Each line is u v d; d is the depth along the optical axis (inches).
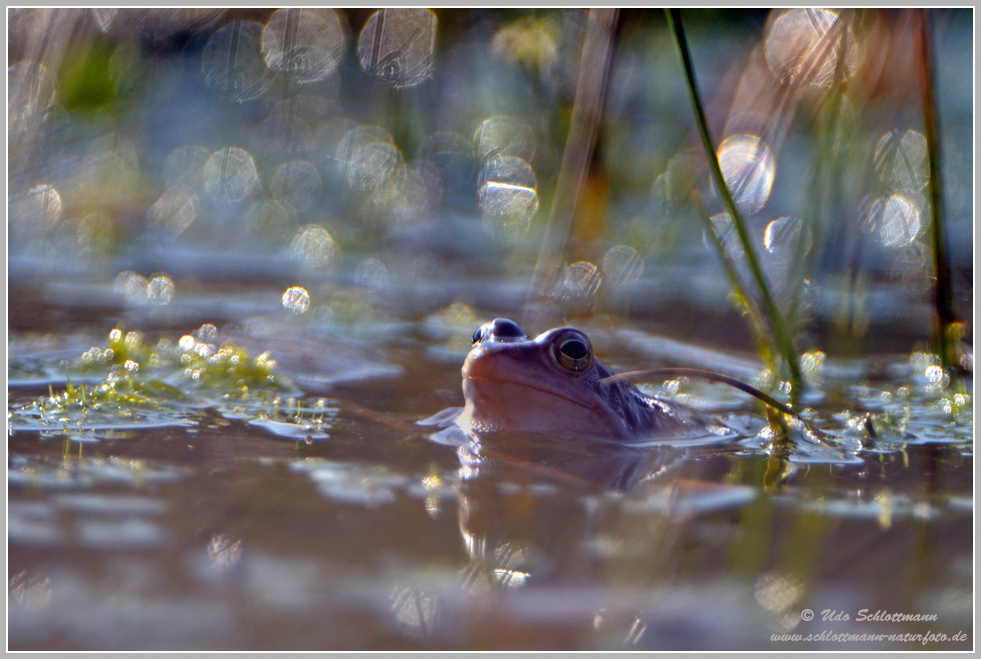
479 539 153.5
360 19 645.3
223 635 114.9
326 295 430.0
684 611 128.4
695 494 186.9
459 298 437.1
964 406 263.1
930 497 185.0
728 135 402.3
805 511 175.0
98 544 141.1
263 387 274.8
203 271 469.4
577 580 138.6
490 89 601.6
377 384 293.6
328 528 154.4
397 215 594.2
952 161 532.4
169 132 645.3
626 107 509.7
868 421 246.7
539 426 247.8
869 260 433.1
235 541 145.5
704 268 474.3
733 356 343.6
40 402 234.4
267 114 663.1
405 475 193.2
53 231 510.3
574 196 367.6
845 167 319.9
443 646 115.4
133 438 209.3
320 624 119.4
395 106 638.5
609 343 359.6
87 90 591.5
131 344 296.5
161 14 631.2
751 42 514.9
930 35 241.3
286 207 603.5
